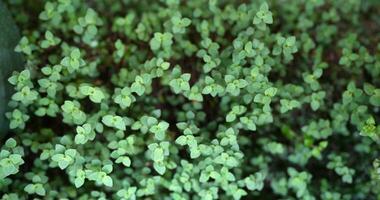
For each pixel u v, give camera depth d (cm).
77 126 56
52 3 62
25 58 59
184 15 65
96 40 63
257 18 58
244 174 62
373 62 61
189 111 59
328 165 61
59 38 61
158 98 63
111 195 60
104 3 68
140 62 62
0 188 56
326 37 66
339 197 61
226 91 57
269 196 63
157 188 60
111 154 56
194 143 56
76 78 60
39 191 56
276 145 62
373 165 60
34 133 59
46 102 57
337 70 66
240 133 62
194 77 63
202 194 58
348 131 62
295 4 68
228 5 64
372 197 62
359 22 70
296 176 61
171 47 62
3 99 56
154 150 56
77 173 55
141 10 68
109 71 64
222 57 59
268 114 58
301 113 64
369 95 58
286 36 64
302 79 63
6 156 53
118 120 56
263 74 58
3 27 57
